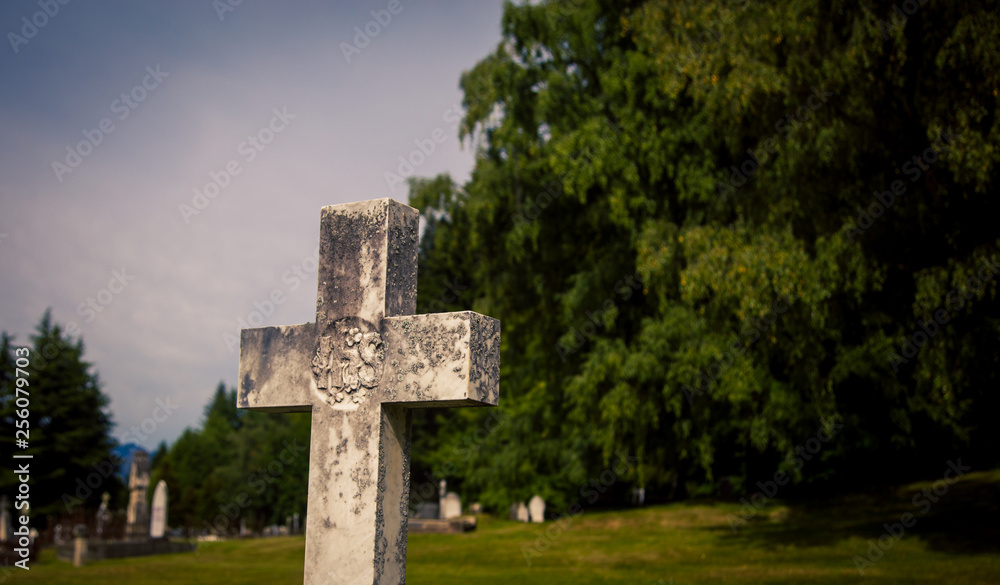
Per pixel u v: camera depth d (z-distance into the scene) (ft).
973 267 41.42
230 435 217.15
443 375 15.21
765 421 65.62
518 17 75.61
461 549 72.90
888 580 41.22
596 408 71.41
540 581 49.42
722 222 61.82
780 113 52.24
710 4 54.08
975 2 38.81
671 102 65.16
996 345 44.34
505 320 86.69
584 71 78.33
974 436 82.84
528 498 115.96
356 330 16.17
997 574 40.55
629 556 60.18
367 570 15.20
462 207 85.66
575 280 77.25
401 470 16.07
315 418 16.34
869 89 44.37
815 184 50.21
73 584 52.85
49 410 163.02
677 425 70.49
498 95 77.66
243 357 17.52
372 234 16.33
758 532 67.10
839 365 65.92
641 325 73.72
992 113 39.93
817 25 45.34
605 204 73.77
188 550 89.86
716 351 61.00
